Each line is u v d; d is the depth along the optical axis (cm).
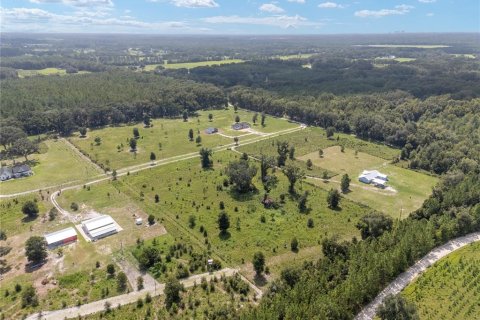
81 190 13888
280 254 9900
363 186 14088
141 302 8081
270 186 13912
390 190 13750
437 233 10000
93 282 8844
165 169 15850
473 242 10100
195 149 18538
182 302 8125
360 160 16888
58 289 8625
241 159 15838
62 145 19312
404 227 9919
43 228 11238
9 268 9394
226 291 8506
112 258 9762
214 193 13475
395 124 19500
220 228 10825
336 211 12138
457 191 11631
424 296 8175
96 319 7719
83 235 10850
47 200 13100
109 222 11175
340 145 18975
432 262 9319
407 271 9012
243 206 12488
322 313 6975
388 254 8600
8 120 19800
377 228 10144
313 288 7675
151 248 9588
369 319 7575
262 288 8625
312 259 9662
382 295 8225
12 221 11638
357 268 8338
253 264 9131
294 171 13350
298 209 12262
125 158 17238
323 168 15862
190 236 10744
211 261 9394
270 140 19850
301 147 18675
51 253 9988
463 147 15925
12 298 8344
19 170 15350
